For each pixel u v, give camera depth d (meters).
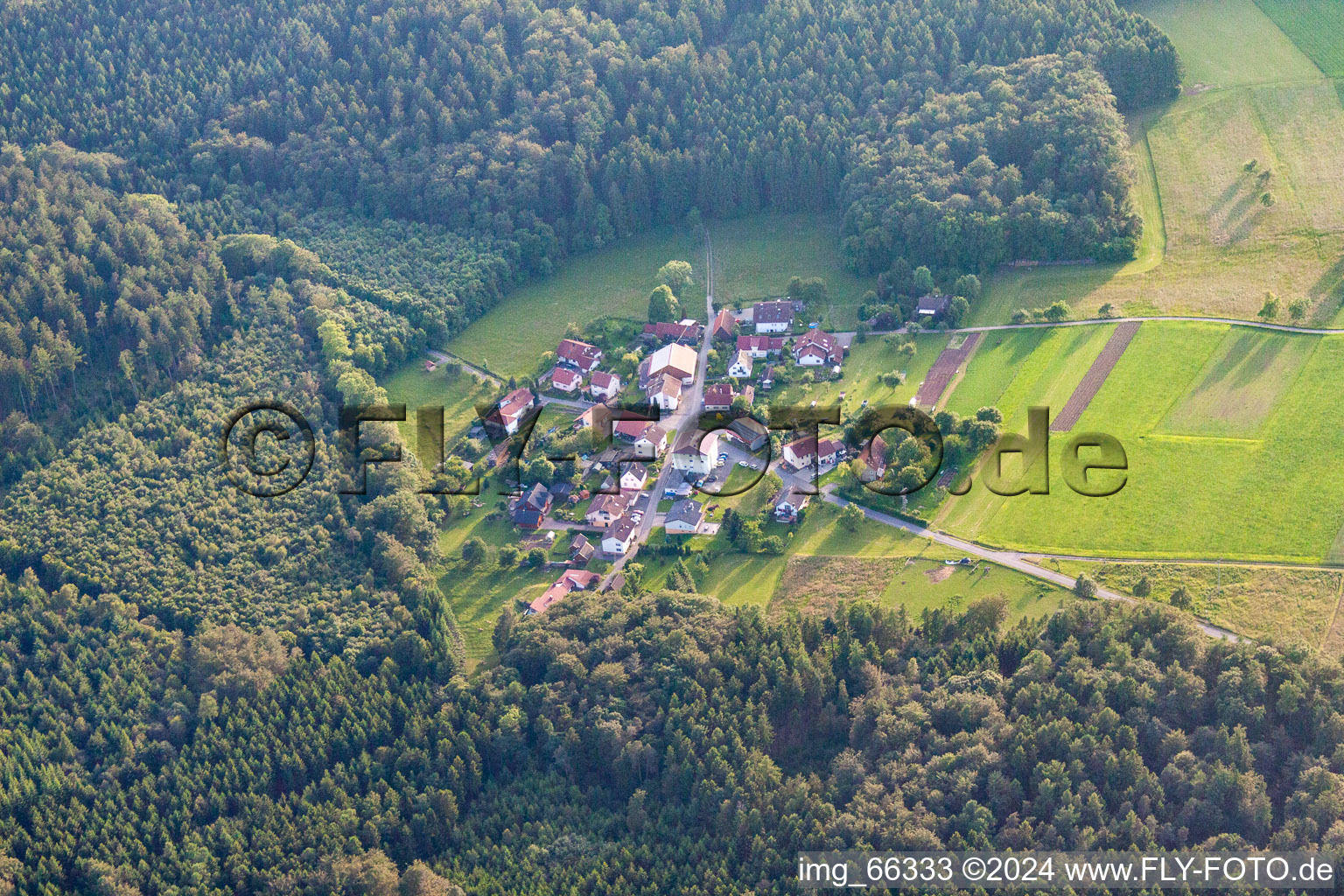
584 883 192.12
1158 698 192.62
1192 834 179.75
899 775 192.50
